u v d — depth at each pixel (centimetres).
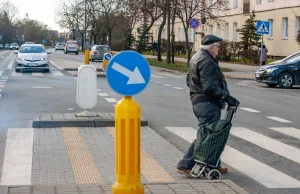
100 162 842
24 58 3125
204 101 749
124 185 563
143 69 571
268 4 4822
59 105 1531
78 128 1141
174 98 1802
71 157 874
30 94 1833
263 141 1065
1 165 819
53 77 2733
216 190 652
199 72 744
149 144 994
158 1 4031
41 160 852
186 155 761
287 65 2345
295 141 1073
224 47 4572
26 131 1101
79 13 9625
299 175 800
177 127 1202
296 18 4341
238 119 1360
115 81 564
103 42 7562
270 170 827
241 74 3098
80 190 641
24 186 659
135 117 562
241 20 5391
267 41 4853
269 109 1574
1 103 1572
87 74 1202
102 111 1402
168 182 697
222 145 737
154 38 8475
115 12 6112
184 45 6538
